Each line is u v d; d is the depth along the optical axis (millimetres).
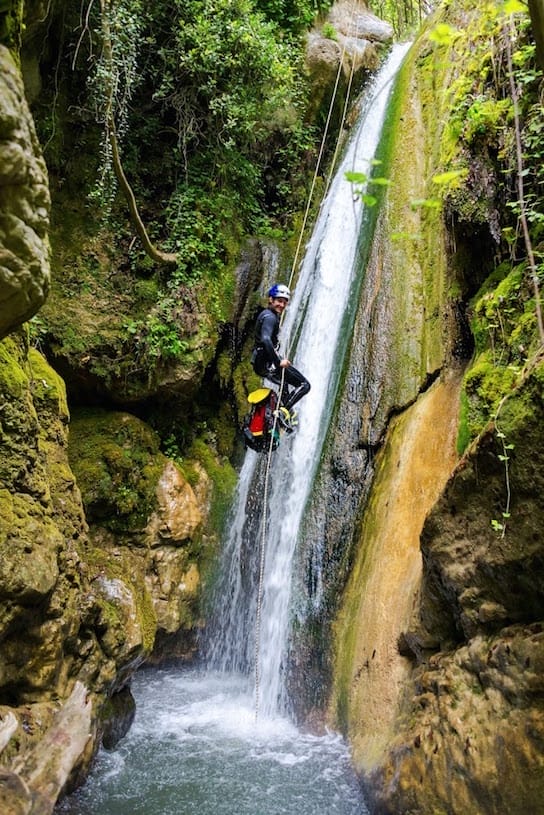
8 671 4207
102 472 7371
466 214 5660
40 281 2973
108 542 7371
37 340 7004
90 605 5176
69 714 4312
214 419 8914
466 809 3756
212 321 8242
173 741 5812
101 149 7875
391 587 5578
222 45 8094
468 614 4191
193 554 7887
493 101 5469
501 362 5020
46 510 4633
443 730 4086
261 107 8742
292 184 9812
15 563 4066
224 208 8711
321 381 7918
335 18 10797
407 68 9188
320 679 6094
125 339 7602
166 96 8414
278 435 5828
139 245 8070
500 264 5559
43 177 2936
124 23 7445
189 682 7402
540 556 3617
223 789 5000
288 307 9148
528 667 3615
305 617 6559
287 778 5129
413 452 6148
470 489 4113
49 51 7438
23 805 3414
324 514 6824
